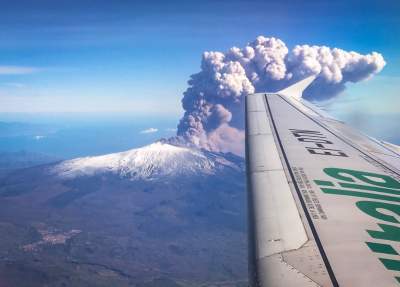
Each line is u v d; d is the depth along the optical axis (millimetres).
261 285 5250
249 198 8750
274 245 6328
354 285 5129
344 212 7559
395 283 5168
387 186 9023
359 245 6211
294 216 7422
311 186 9039
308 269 5539
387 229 6801
